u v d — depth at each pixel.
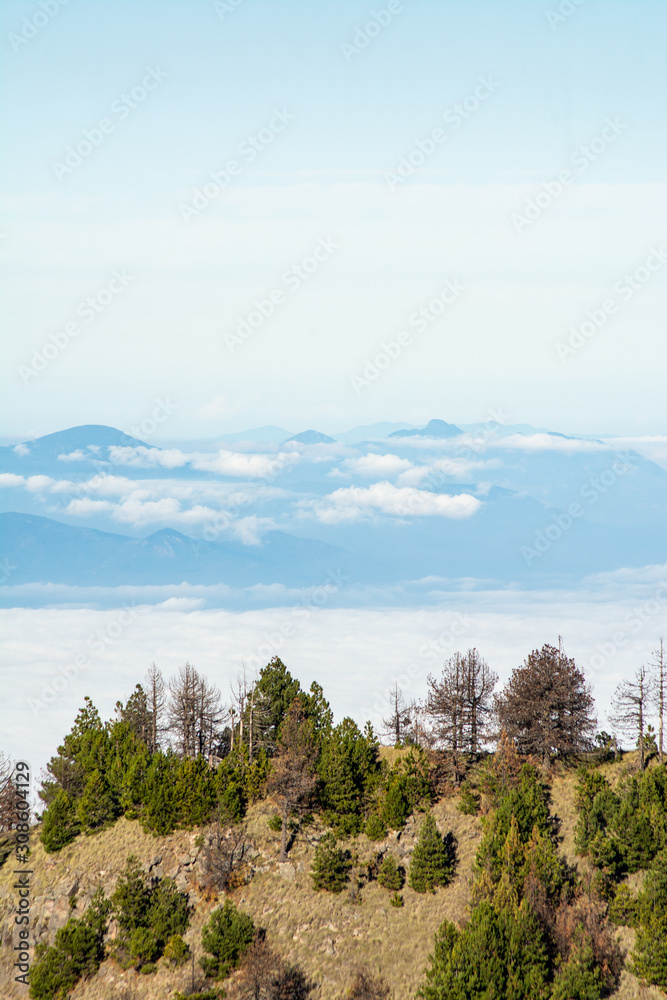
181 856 66.88
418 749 74.00
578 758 73.44
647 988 52.53
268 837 68.94
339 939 60.28
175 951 59.69
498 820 63.28
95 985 58.75
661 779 65.44
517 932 52.75
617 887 59.41
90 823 70.25
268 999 55.41
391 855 67.00
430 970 53.44
